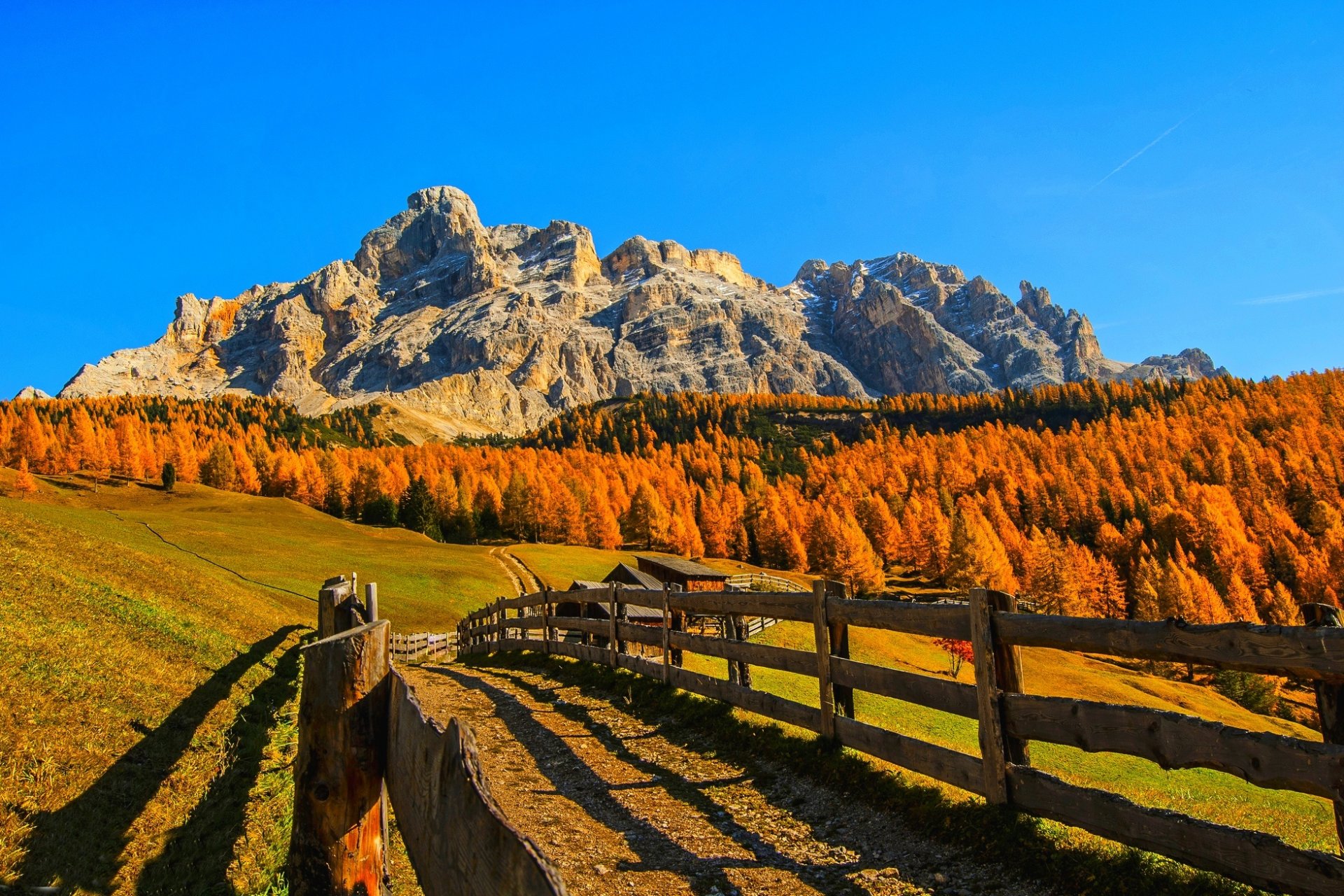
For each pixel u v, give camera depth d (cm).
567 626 1506
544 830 601
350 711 378
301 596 4044
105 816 589
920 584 11944
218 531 7188
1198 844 416
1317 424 17850
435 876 261
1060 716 507
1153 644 457
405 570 6366
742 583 6206
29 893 467
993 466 17825
